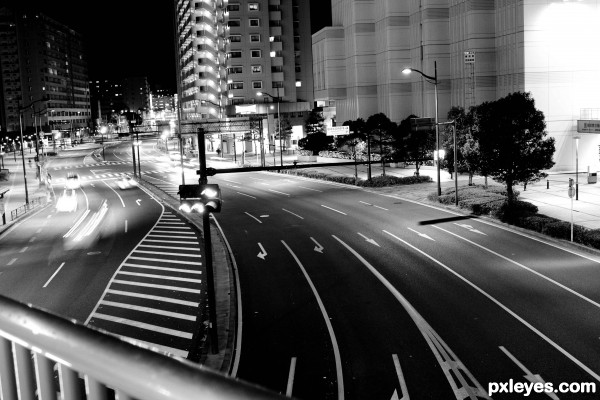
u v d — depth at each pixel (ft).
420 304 75.25
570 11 204.95
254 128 298.15
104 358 5.08
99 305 82.69
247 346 64.95
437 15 255.91
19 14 611.47
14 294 89.71
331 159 297.53
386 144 201.77
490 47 232.53
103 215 168.76
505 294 76.95
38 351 5.75
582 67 205.87
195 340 67.87
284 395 4.29
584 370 53.83
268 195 190.60
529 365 55.67
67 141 582.35
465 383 52.80
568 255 94.43
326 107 369.71
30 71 619.67
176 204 182.19
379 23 289.33
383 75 288.10
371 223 131.03
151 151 473.26
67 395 5.54
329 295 81.51
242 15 392.47
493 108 120.98
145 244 123.13
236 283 90.38
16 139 542.98
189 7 446.19
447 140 175.22
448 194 156.25
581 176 189.06
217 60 433.07
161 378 4.68
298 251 108.99
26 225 155.84
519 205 126.31
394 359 58.90
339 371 57.00
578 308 69.92
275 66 400.47
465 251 101.19
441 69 256.93
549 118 205.67
